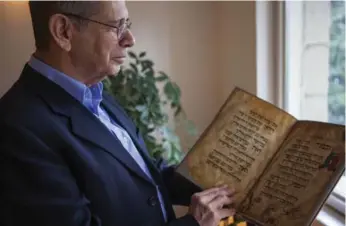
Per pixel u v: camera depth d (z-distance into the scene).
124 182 0.93
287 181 0.94
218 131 1.10
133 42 0.98
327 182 0.87
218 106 2.17
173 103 1.83
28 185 0.82
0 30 1.89
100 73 0.97
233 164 1.04
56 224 0.82
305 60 1.75
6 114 0.87
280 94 1.77
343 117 1.62
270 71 1.78
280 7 1.71
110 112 1.09
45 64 0.94
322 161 0.90
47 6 0.90
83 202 0.86
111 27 0.93
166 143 1.72
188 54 2.13
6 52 1.91
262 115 1.06
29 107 0.88
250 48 1.82
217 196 0.99
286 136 1.01
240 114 1.09
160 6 2.07
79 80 0.96
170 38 2.10
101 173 0.89
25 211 0.81
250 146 1.04
